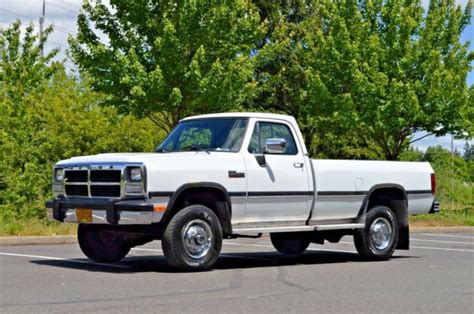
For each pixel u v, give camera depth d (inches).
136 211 400.8
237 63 791.7
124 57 785.6
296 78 1201.4
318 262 500.1
